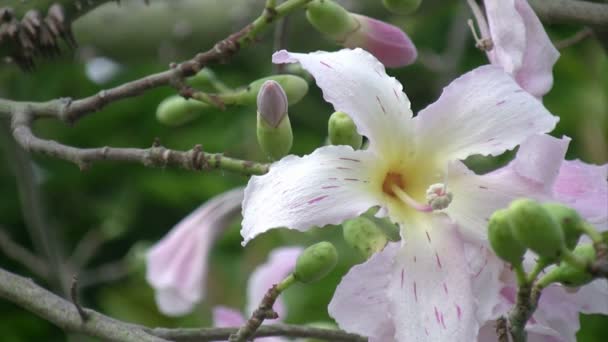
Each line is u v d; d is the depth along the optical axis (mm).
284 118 990
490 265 951
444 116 975
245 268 1396
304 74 1129
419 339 933
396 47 1053
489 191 967
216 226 1244
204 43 1398
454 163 972
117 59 1411
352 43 1051
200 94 1010
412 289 943
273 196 937
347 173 959
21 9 1084
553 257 875
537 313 959
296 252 1238
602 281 963
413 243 955
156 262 1236
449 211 964
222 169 983
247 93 1013
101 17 1380
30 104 1035
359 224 995
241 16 1381
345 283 940
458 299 941
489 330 956
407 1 1055
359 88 971
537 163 957
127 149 997
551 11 1073
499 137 966
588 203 955
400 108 976
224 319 1188
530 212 873
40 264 1292
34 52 1090
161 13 1387
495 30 983
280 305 1236
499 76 972
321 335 1012
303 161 951
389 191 978
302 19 1396
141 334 943
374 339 937
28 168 1280
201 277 1235
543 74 983
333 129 992
